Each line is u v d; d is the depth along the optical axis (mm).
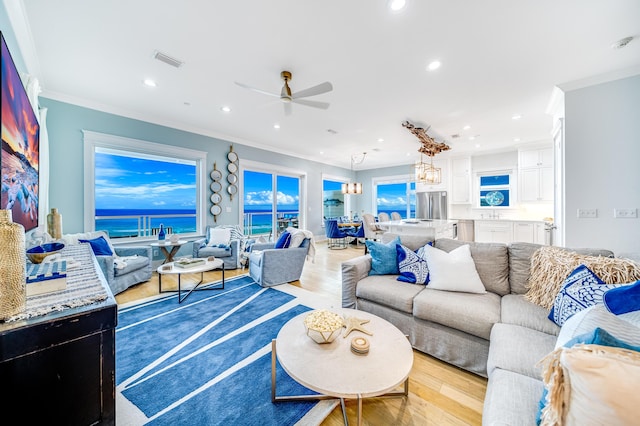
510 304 1766
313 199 7387
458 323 1688
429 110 3639
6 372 680
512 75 2684
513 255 2061
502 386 1028
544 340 1309
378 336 1428
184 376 1629
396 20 1893
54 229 2115
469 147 5938
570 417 596
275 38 2107
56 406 756
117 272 3043
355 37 2086
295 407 1397
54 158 3238
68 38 2115
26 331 703
